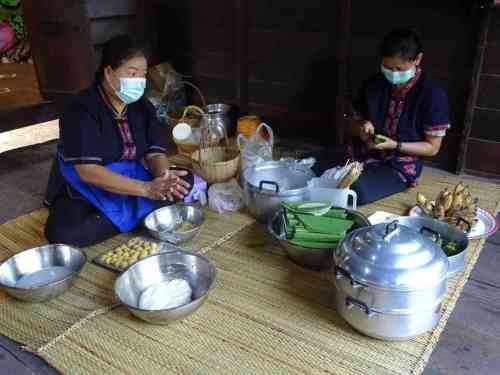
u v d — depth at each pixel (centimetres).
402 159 254
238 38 385
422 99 238
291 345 155
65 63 401
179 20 420
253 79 395
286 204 204
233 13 385
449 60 298
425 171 319
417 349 152
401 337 151
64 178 221
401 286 142
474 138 304
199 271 185
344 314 156
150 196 207
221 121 309
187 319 168
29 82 518
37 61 412
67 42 393
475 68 285
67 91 413
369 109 252
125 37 199
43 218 248
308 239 185
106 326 166
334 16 335
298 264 197
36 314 173
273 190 214
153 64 440
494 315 183
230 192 249
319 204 203
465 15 283
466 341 171
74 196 221
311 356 150
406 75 224
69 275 180
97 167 208
